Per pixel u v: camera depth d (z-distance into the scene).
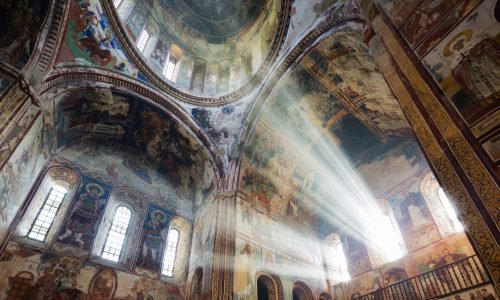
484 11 5.27
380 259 12.99
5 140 7.88
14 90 7.98
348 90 12.45
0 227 9.31
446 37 5.79
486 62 4.99
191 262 13.74
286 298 11.80
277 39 13.27
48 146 11.63
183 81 15.64
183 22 17.16
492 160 4.39
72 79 10.20
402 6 6.98
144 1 14.91
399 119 12.90
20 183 9.94
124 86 12.17
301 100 13.46
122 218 13.71
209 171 14.64
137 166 15.58
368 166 15.26
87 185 13.26
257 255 12.23
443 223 11.52
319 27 10.92
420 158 13.38
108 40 11.45
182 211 15.80
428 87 5.75
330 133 14.65
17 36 8.05
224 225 12.22
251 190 13.99
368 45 7.61
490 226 4.06
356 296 13.05
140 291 12.05
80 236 11.84
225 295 10.21
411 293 10.90
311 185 16.33
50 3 8.79
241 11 17.23
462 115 5.07
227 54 17.69
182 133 14.30
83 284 10.82
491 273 3.86
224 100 15.23
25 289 9.57
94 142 14.40
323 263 14.88
